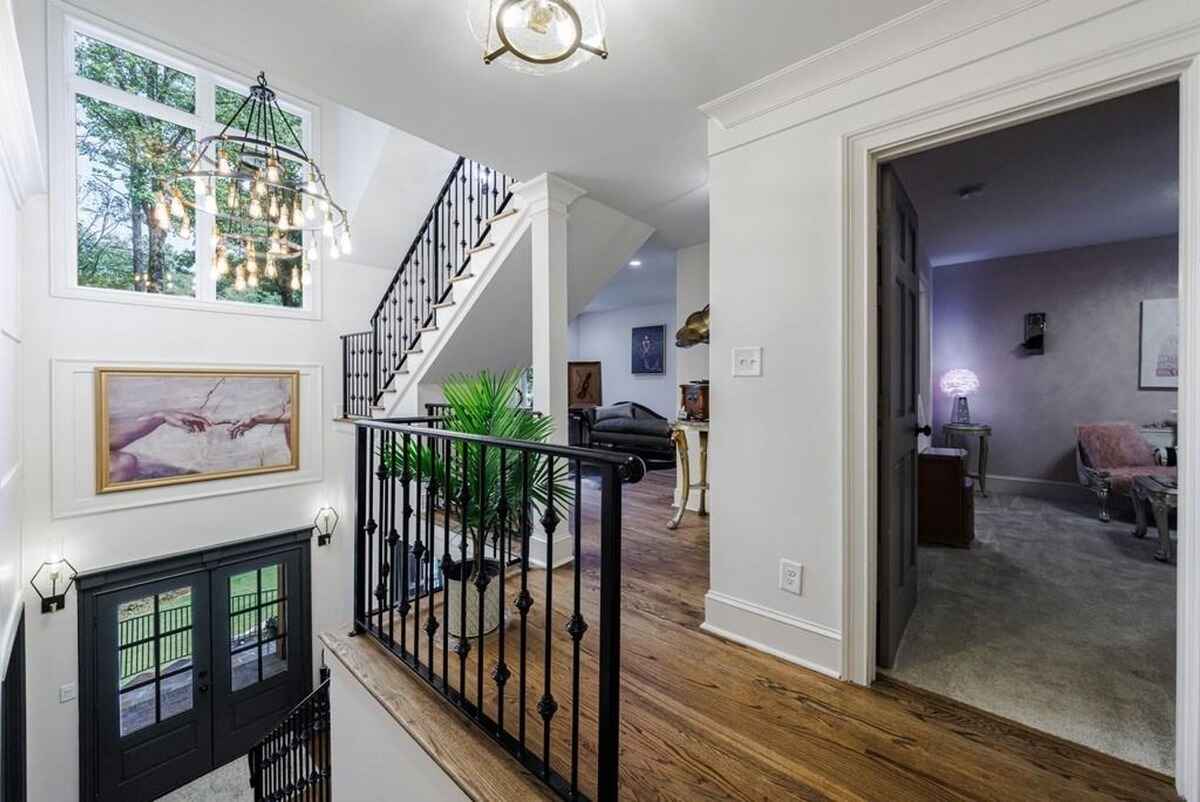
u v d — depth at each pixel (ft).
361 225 17.87
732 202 7.00
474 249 11.82
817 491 6.26
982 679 6.01
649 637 7.06
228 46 5.85
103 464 13.05
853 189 5.94
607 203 11.10
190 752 14.29
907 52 5.48
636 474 3.70
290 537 16.69
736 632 6.98
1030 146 8.05
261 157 10.51
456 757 4.61
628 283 22.16
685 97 6.81
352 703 6.11
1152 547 10.75
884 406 6.21
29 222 11.94
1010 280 15.57
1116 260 14.05
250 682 15.66
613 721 3.84
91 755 12.65
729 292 7.04
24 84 7.09
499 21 4.32
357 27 5.49
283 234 12.64
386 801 5.49
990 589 8.64
